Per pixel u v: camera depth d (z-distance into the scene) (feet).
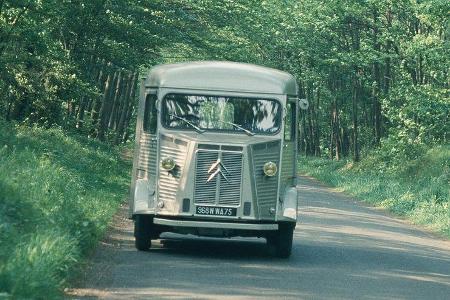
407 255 82.58
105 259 66.08
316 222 110.01
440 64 212.64
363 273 67.10
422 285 63.05
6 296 40.50
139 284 55.21
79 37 180.65
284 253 74.08
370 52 226.99
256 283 58.49
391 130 216.54
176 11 206.69
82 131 203.72
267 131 74.13
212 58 233.14
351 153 293.84
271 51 296.51
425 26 227.20
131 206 75.77
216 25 220.43
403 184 177.78
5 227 54.95
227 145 73.05
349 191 183.73
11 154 98.43
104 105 231.91
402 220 131.44
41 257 49.39
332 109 308.81
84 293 50.67
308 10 257.34
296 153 75.41
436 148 200.13
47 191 78.69
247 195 72.95
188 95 74.64
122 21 184.96
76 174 116.78
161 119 74.33
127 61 191.52
